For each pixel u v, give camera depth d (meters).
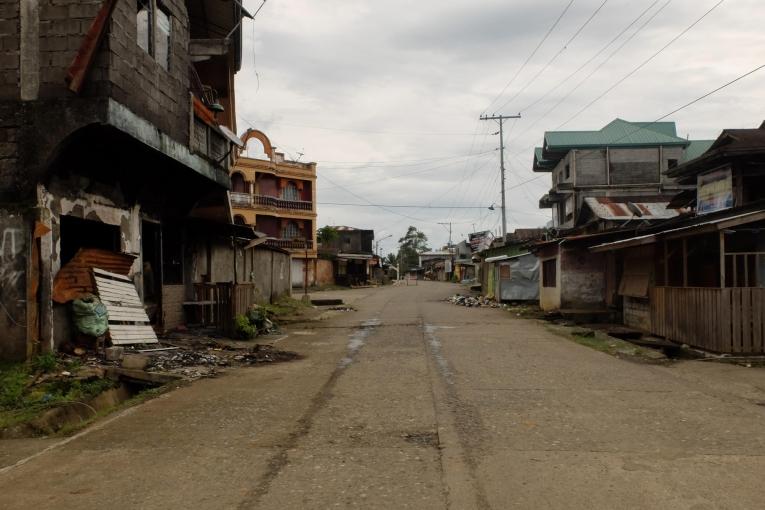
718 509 3.66
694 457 4.66
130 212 10.83
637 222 23.25
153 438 5.30
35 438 5.48
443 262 91.56
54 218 8.45
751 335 10.13
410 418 5.97
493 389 7.46
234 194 43.66
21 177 8.05
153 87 9.91
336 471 4.40
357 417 6.04
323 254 53.69
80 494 3.98
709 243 11.69
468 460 4.63
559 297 19.77
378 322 18.19
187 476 4.31
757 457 4.65
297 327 17.00
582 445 5.00
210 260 16.36
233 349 11.15
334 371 8.98
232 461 4.64
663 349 11.95
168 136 10.20
